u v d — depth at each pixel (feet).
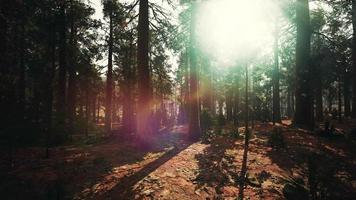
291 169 30.04
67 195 21.65
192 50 50.44
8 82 34.88
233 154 35.68
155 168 29.30
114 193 22.65
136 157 34.63
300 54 56.95
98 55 73.15
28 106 40.96
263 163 31.68
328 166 29.66
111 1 66.54
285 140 43.55
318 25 67.15
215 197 22.45
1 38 36.45
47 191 22.12
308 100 54.70
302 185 24.34
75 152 38.14
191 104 49.29
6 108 33.37
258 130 57.52
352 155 36.40
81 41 71.46
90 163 31.32
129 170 28.60
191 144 43.60
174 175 26.91
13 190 22.43
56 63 69.31
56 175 26.76
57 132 45.32
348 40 74.02
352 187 25.45
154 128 63.26
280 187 24.97
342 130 57.31
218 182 25.48
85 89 97.71
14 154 34.53
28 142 39.68
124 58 78.43
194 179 25.98
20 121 36.96
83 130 69.46
